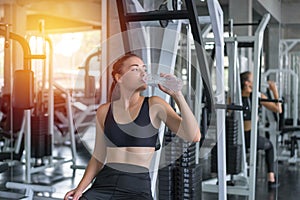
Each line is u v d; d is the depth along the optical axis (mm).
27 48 3031
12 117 4535
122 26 1890
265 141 3732
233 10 4398
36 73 4645
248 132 3699
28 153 4410
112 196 1638
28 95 2963
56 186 3848
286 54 3988
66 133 5012
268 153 3752
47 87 4863
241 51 4094
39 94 4695
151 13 1777
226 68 3490
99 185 1684
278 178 3744
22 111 4512
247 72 3742
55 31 5641
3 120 4555
